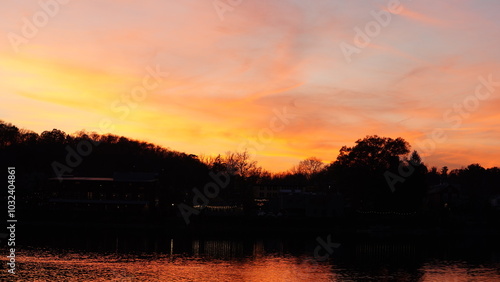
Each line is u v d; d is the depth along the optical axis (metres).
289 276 56.62
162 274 55.78
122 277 53.38
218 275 56.09
